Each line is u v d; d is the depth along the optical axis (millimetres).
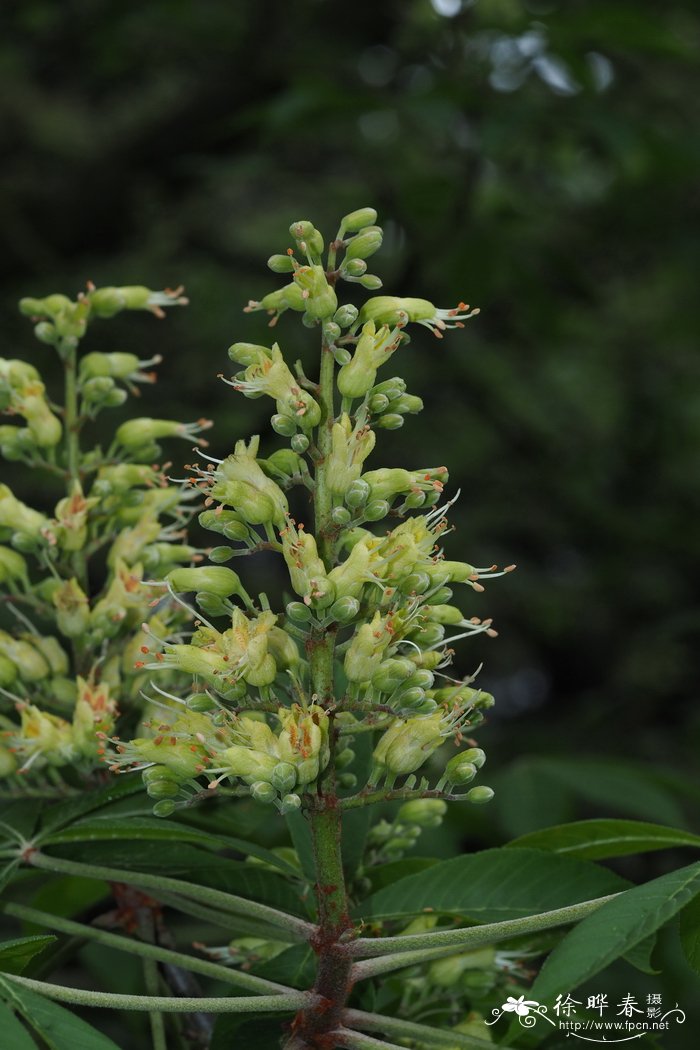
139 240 17766
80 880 6055
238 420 15633
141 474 5418
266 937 4715
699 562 18953
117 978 7527
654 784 7777
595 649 20172
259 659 4027
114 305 5586
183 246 18141
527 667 20859
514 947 5117
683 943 4105
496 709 20688
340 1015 3988
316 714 3990
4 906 4453
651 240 16672
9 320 16219
